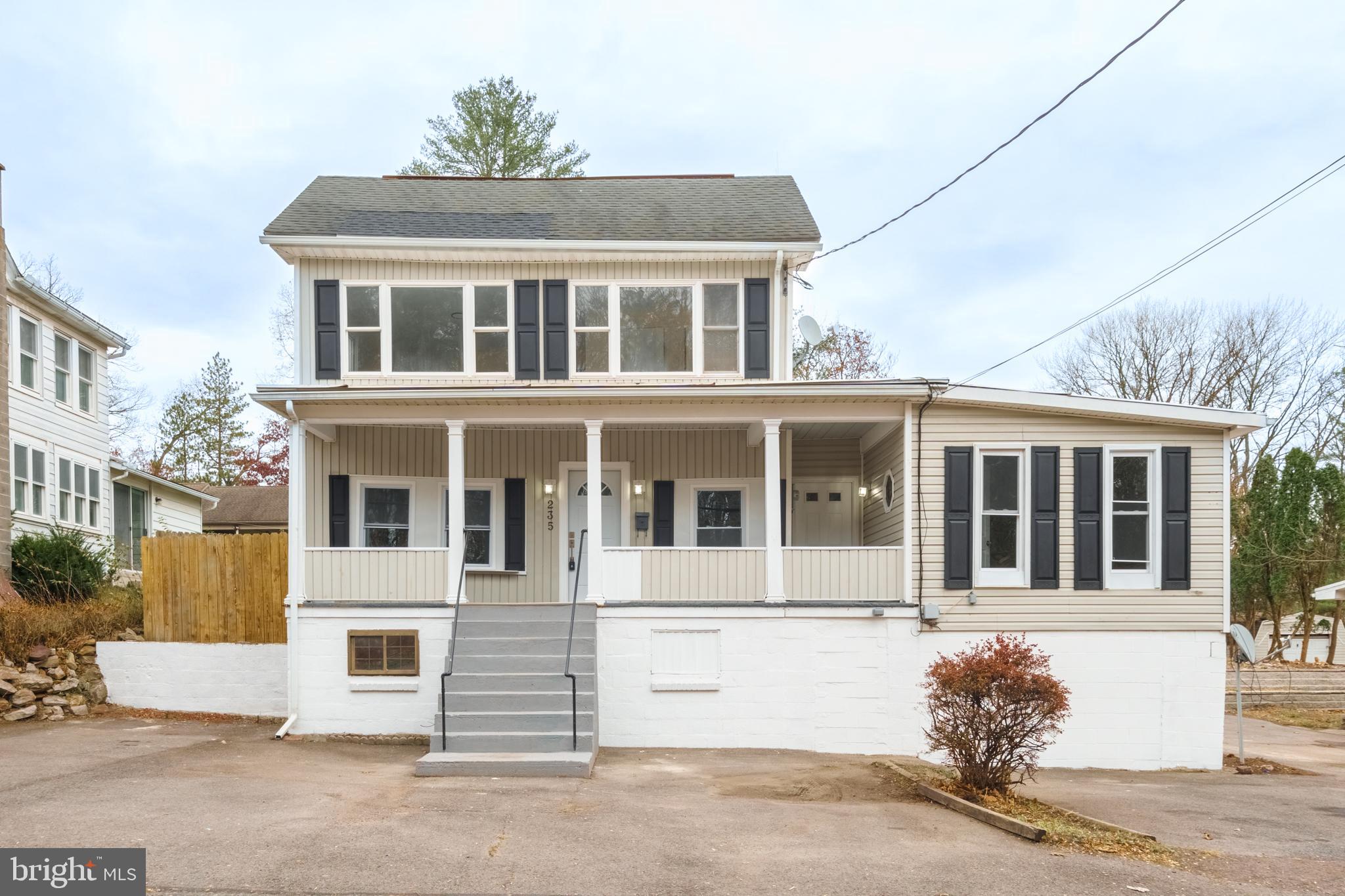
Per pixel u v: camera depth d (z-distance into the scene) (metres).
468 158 30.22
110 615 15.95
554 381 15.40
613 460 16.30
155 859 7.04
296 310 15.52
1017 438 13.91
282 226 15.29
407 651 13.68
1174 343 34.19
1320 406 33.62
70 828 7.79
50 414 20.80
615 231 15.73
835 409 14.04
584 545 14.75
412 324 15.52
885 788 10.48
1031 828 8.36
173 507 28.20
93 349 23.09
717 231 15.77
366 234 15.23
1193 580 13.75
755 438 15.59
